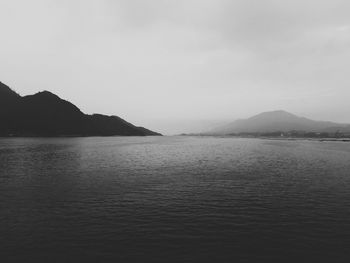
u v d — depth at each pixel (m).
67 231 21.67
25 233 21.25
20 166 60.84
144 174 50.09
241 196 33.12
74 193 34.69
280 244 19.23
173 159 78.75
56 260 16.97
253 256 17.52
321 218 24.75
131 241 19.77
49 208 27.98
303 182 42.06
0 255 17.62
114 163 67.62
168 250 18.36
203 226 22.80
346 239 20.02
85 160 74.25
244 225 23.03
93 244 19.30
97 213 26.36
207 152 108.69
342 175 48.66
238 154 98.19
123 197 32.62
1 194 34.06
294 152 106.88
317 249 18.44
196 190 36.50
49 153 95.38
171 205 29.20
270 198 32.06
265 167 60.06
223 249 18.48
